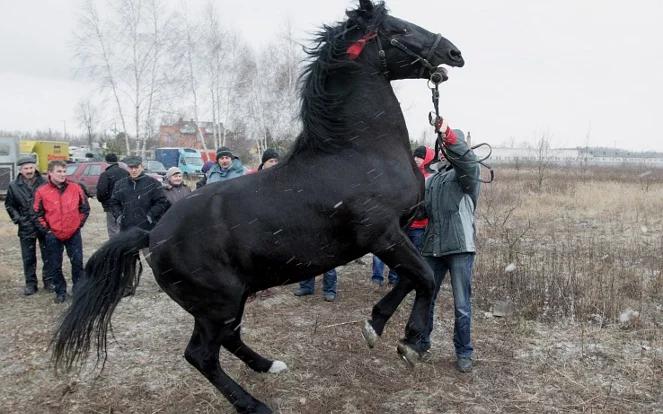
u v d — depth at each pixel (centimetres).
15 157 1881
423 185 354
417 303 345
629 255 763
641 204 1330
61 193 615
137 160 627
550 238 930
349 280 707
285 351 464
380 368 427
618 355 432
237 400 352
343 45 333
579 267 671
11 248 967
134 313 577
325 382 406
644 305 545
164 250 336
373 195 323
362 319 545
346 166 326
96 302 341
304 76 346
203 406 379
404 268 336
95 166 1994
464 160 368
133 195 629
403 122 349
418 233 615
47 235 610
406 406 367
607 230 1026
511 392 380
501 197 1445
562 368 414
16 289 681
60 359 360
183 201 349
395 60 341
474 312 543
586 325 498
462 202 400
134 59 2381
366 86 335
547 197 1484
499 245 823
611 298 535
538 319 516
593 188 1691
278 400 381
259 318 553
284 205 325
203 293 337
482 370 416
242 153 2916
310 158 335
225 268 332
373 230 326
